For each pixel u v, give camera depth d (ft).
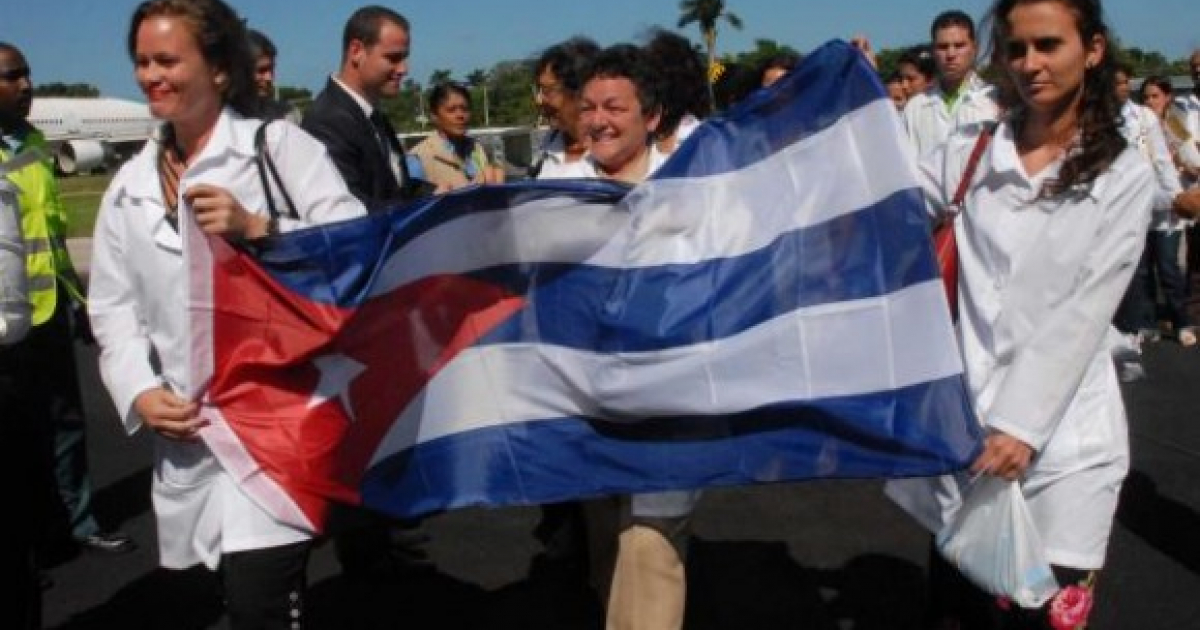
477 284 9.59
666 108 12.80
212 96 9.04
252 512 8.93
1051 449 8.49
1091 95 8.18
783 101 9.09
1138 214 8.05
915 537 15.30
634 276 9.40
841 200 8.86
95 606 14.03
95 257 9.40
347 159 14.03
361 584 14.33
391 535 14.85
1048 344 8.15
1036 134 8.50
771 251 9.10
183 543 9.41
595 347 9.46
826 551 14.88
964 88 18.98
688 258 9.32
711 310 9.20
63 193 123.65
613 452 9.46
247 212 8.80
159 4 8.71
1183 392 22.36
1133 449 18.72
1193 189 11.96
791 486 17.49
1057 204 8.27
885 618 12.75
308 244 9.03
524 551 15.42
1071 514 8.49
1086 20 7.98
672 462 9.27
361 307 9.22
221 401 9.05
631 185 9.43
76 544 15.76
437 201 9.19
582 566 14.03
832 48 8.85
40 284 14.87
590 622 13.07
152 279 9.04
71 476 15.66
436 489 9.62
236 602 9.05
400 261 9.35
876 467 8.61
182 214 8.69
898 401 8.54
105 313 9.36
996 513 8.41
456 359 9.64
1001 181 8.50
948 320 8.35
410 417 9.56
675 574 9.77
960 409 8.28
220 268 8.87
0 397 10.61
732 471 9.11
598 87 10.55
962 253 8.80
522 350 9.64
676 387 9.19
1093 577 8.66
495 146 30.42
